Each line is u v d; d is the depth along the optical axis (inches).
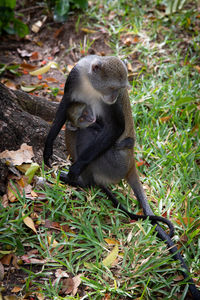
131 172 159.3
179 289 126.2
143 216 144.0
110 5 277.1
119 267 127.5
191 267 131.6
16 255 125.6
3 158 145.6
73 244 129.3
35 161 157.3
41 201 145.6
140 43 250.5
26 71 233.8
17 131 155.7
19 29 257.0
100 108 157.5
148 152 177.9
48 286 119.0
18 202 140.9
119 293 119.2
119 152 159.0
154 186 162.1
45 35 263.7
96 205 149.6
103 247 130.6
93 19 271.9
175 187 160.4
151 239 134.4
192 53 247.6
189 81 225.5
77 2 268.7
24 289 116.6
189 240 136.4
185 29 267.4
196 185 163.5
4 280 118.8
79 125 158.1
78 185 158.9
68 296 116.8
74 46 251.1
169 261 130.8
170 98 208.5
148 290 121.0
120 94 155.4
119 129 155.6
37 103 189.9
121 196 157.6
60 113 154.9
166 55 245.4
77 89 153.7
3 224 129.0
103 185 162.9
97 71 148.0
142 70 234.1
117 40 253.3
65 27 265.4
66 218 138.9
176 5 275.7
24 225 134.7
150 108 204.5
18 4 283.3
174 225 144.5
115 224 143.9
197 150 182.1
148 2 288.2
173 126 196.9
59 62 245.0
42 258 126.6
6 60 243.1
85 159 154.1
